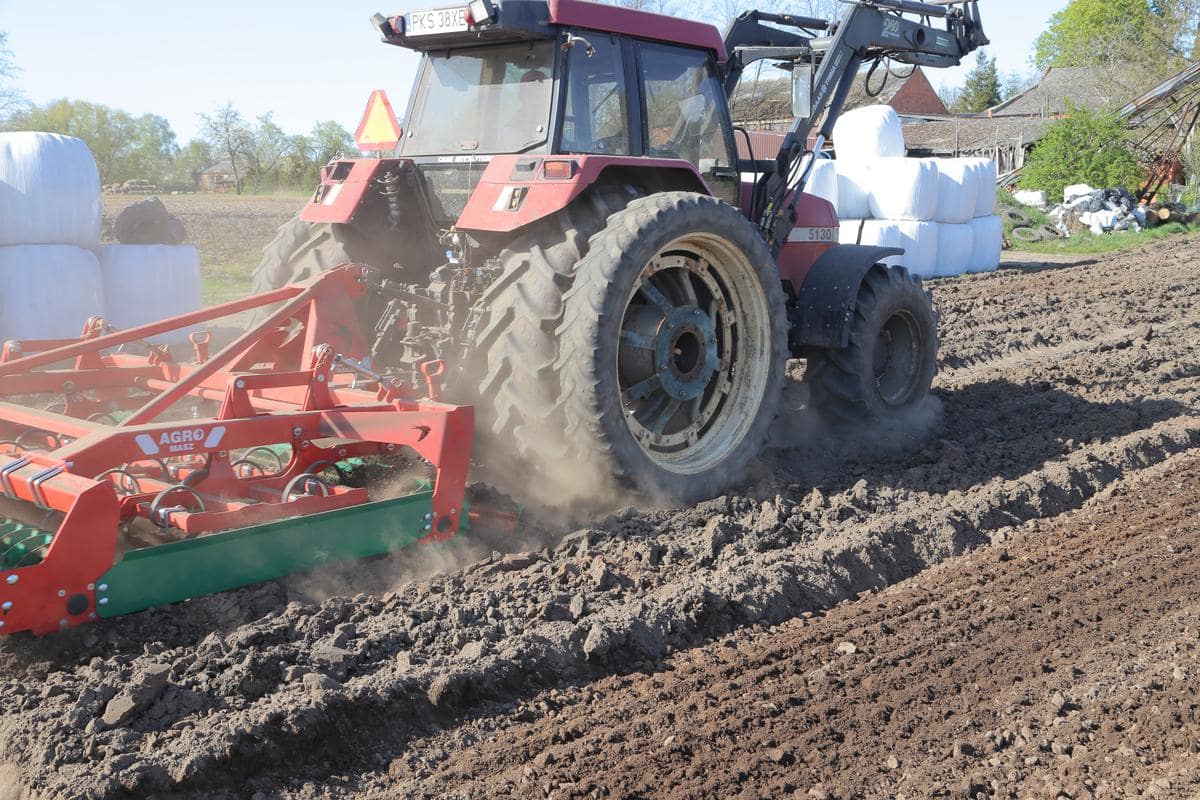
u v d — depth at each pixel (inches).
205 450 147.0
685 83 219.6
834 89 259.1
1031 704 133.7
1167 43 1574.8
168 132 2055.9
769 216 244.4
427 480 175.6
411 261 221.3
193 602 145.8
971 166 603.2
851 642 151.5
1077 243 845.2
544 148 193.8
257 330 175.5
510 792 113.9
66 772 109.5
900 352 266.1
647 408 204.4
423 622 145.7
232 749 114.1
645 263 183.0
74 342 197.6
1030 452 240.1
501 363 180.4
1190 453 245.1
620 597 159.6
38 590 127.5
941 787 115.8
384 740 123.6
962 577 177.8
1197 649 146.9
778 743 124.5
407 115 222.5
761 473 220.5
